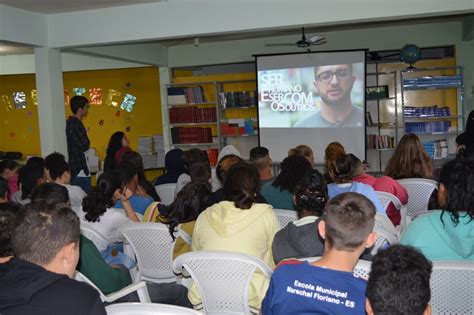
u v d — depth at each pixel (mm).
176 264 2393
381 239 2594
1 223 1720
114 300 2432
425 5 5371
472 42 7934
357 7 5551
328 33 8500
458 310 1991
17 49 8359
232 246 2461
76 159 5812
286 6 5754
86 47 6852
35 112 9789
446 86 7656
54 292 1418
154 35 6191
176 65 9062
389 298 1178
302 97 7750
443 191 2213
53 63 6555
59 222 1527
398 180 4113
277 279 1611
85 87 9664
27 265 1470
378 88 7945
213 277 2365
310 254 2115
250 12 5871
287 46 8711
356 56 7504
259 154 4168
